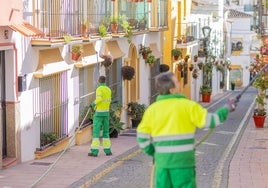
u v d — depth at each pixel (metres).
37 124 19.42
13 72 17.67
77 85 23.06
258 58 30.78
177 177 9.25
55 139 20.48
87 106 24.27
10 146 17.84
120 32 27.56
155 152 9.45
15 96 17.78
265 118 32.66
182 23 46.38
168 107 9.33
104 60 23.97
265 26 34.50
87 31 23.36
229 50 77.19
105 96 19.69
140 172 16.88
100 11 25.73
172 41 42.38
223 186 14.73
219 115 9.22
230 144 23.73
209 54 57.06
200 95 53.47
